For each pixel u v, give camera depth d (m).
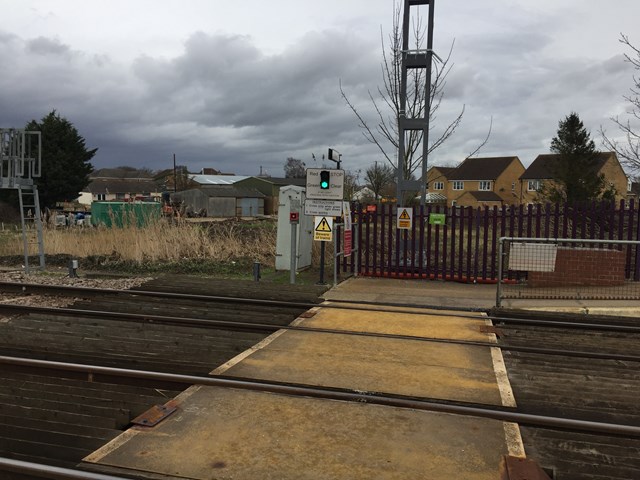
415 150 16.55
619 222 12.07
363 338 6.86
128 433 3.95
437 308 9.11
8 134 13.86
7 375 5.58
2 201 52.22
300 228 14.56
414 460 3.59
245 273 14.34
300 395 4.71
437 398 4.80
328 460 3.57
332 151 11.96
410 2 13.60
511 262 11.21
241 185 86.69
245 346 6.57
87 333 7.20
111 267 15.22
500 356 6.16
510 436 3.97
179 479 3.33
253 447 3.74
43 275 13.80
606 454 3.85
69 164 57.19
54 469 3.40
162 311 8.52
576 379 5.46
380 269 13.40
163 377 5.13
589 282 11.15
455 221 12.82
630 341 7.11
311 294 10.23
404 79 13.71
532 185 83.19
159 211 25.98
